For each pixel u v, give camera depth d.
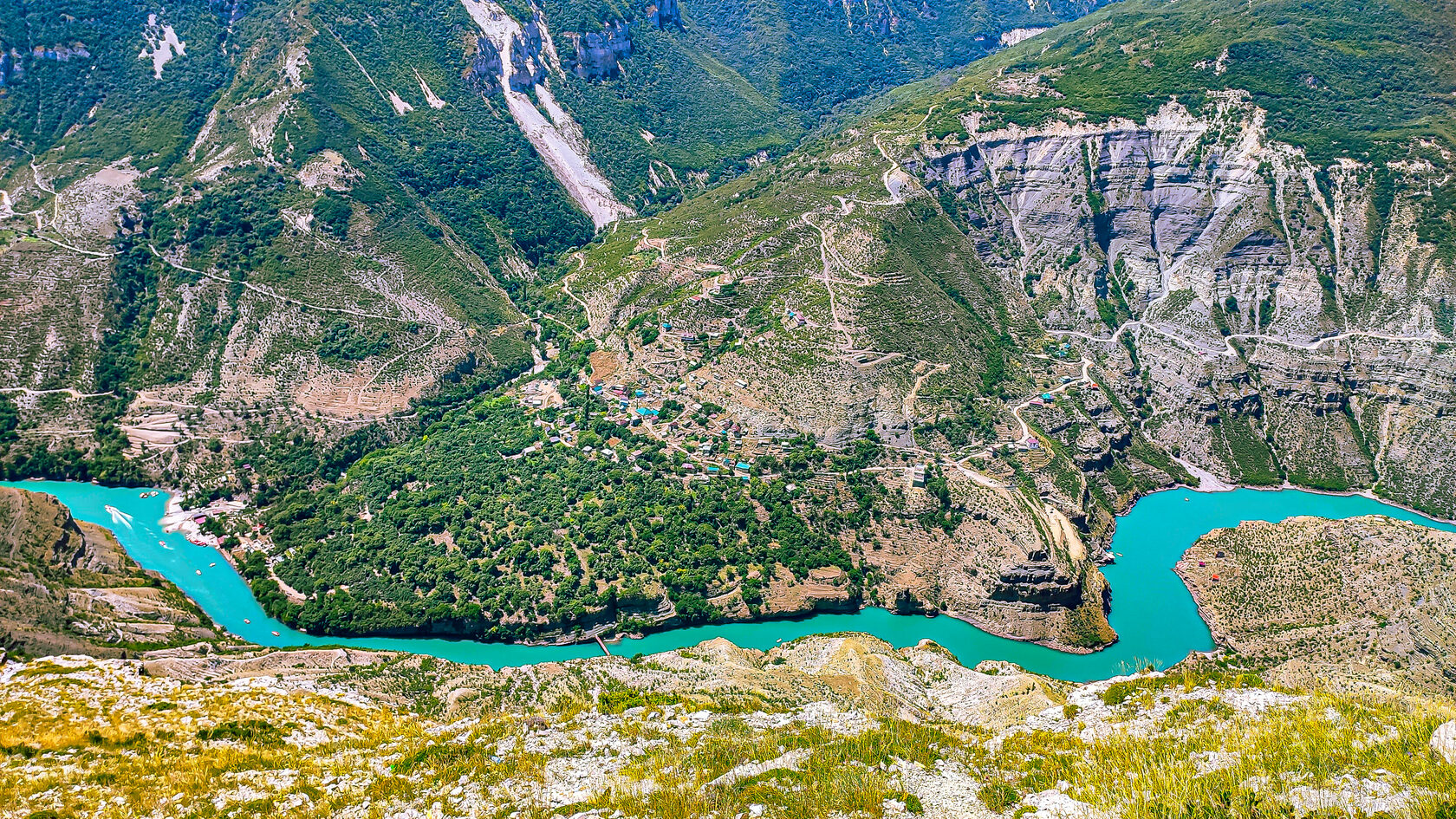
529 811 58.03
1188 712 60.03
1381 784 41.28
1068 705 68.88
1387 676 117.94
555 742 74.25
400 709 117.50
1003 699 109.06
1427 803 38.53
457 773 68.31
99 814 66.94
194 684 114.62
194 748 84.50
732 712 84.88
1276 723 51.38
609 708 90.94
